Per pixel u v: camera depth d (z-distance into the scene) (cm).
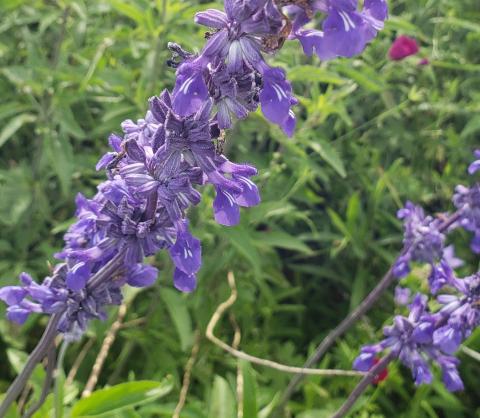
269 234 27
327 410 25
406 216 21
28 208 29
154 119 13
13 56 32
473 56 36
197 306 26
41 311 14
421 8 35
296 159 28
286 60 27
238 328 28
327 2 10
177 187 12
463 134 31
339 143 33
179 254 12
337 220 29
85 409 16
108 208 13
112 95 29
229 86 11
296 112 30
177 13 26
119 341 29
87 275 13
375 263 32
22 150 33
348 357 27
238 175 12
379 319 31
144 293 29
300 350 32
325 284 34
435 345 18
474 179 34
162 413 23
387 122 34
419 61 32
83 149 32
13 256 29
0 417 15
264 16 10
